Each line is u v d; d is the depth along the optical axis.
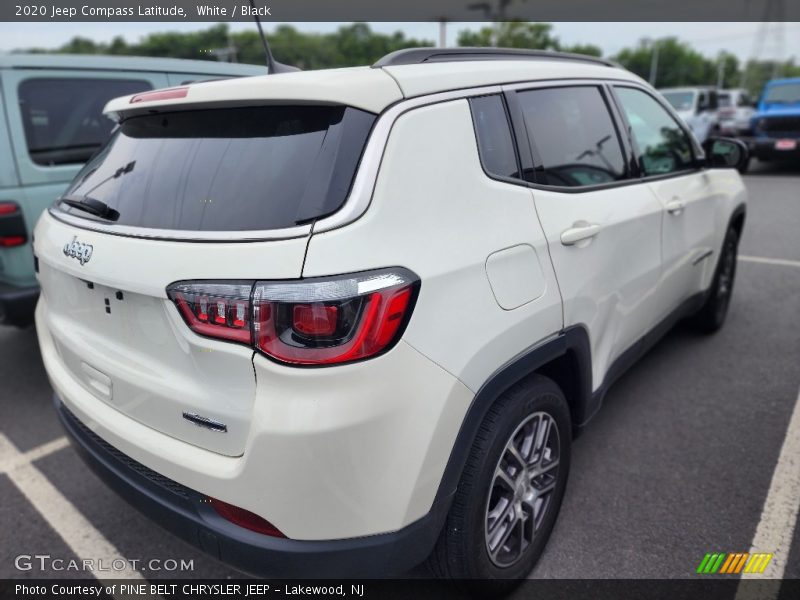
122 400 1.89
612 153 2.71
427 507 1.70
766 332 4.37
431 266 1.62
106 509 2.75
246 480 1.55
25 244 3.81
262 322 1.47
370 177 1.58
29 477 2.99
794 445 2.99
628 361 2.90
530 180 2.11
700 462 2.88
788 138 12.30
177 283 1.57
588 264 2.29
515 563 2.12
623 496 2.65
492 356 1.79
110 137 2.32
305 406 1.48
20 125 3.85
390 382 1.54
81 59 4.23
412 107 1.73
